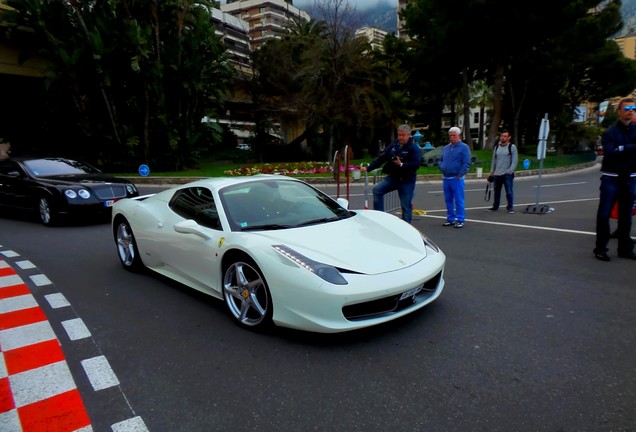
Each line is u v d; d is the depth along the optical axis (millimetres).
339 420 2299
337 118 26469
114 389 2697
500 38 28281
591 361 2826
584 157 29484
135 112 20578
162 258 4594
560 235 6648
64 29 18641
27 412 2488
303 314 3045
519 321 3498
